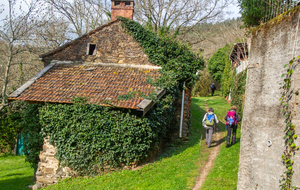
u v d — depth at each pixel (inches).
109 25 437.1
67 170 327.6
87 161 318.0
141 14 821.2
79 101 319.0
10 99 339.9
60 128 326.3
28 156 378.6
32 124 355.3
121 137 306.8
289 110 153.1
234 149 323.9
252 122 184.7
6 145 612.1
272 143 165.9
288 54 158.9
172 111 405.4
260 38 184.7
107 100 313.9
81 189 275.0
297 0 171.2
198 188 230.7
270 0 198.7
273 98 168.4
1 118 601.0
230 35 686.5
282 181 154.9
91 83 371.9
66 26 795.4
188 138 431.8
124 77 388.5
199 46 879.1
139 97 323.3
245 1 394.3
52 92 349.7
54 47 745.0
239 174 191.0
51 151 335.0
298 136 145.5
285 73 159.5
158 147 373.1
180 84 424.8
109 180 284.5
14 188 370.6
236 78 617.9
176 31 796.0
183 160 324.2
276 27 170.6
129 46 431.5
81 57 438.9
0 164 524.7
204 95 1138.0
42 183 334.0
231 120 340.8
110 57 433.1
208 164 298.8
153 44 423.5
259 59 184.1
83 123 315.6
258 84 183.0
